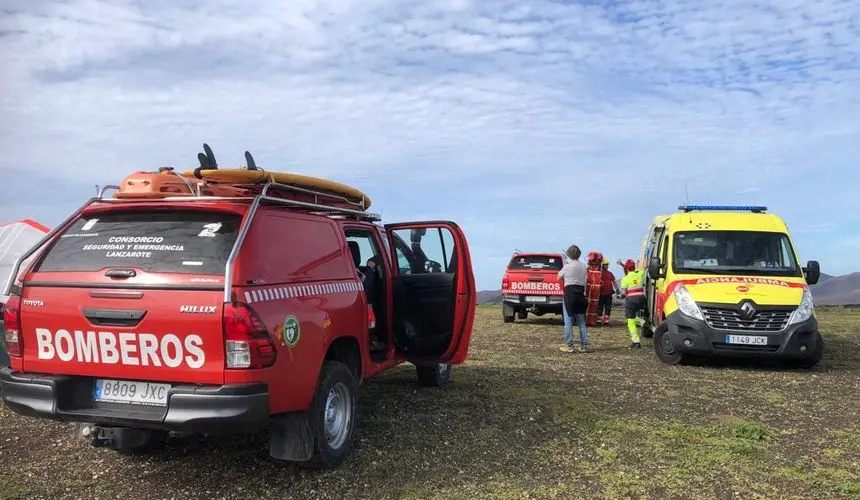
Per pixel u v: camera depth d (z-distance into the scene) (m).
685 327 9.60
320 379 4.88
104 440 4.88
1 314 7.00
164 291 4.15
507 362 10.04
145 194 4.62
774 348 9.30
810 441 5.92
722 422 6.51
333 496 4.52
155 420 4.05
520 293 16.56
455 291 6.52
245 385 4.01
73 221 4.75
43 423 6.18
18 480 4.74
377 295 6.64
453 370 9.22
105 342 4.25
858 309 21.05
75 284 4.36
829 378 8.90
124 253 4.39
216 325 4.02
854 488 4.68
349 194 6.36
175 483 4.73
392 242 7.21
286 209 5.13
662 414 6.82
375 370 6.14
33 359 4.48
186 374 4.11
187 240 4.36
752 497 4.60
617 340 13.11
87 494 4.51
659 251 11.62
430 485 4.74
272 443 4.70
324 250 5.34
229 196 5.00
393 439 5.79
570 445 5.73
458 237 6.62
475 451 5.52
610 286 16.27
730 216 11.06
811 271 10.14
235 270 4.10
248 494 4.54
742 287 9.66
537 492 4.64
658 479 4.93
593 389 8.01
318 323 4.83
